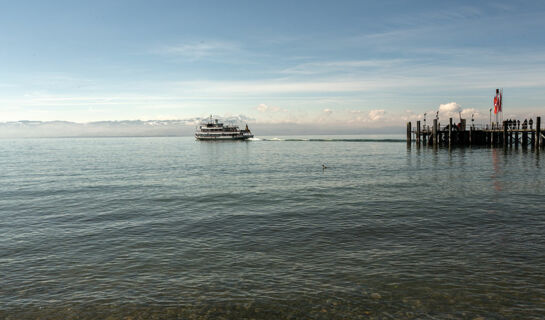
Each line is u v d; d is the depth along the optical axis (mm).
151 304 9445
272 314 8828
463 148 74062
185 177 37375
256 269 11562
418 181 31000
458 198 22734
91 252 13516
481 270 11062
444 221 17047
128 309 9227
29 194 26812
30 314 9055
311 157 65812
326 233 15469
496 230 15336
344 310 8922
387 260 12078
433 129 75438
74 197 25422
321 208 20672
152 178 36594
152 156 78125
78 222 18141
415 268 11336
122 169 46781
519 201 21391
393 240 14266
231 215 19297
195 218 18719
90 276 11273
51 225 17578
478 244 13516
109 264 12258
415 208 20047
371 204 21453
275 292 9930
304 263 11992
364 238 14625
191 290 10164
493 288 9867
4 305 9500
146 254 13195
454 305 9031
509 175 33094
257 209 20781
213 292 10016
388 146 105250
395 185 28922
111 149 122375
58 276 11312
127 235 15703
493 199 22156
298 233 15570
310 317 8656
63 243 14672
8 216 19594
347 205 21344
